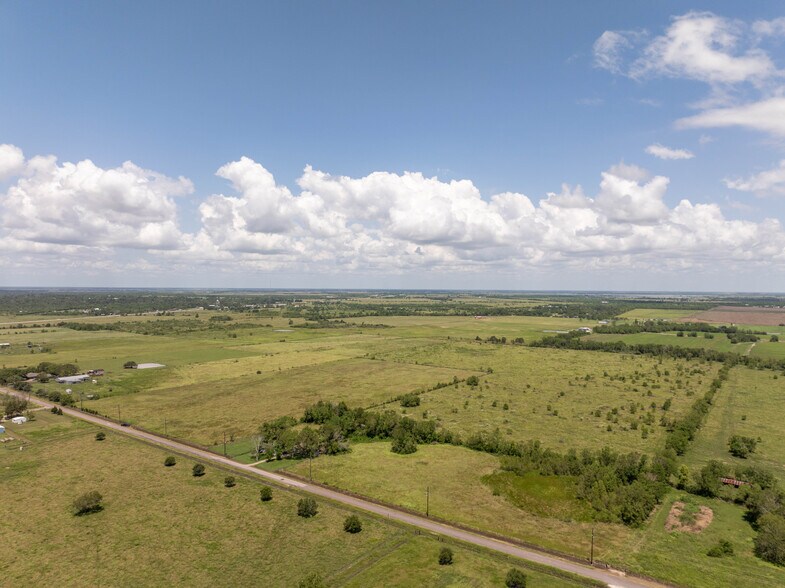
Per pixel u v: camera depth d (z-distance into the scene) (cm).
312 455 11575
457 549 7556
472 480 10162
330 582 6694
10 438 12706
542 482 9812
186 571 6962
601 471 9794
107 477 10225
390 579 6756
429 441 12700
